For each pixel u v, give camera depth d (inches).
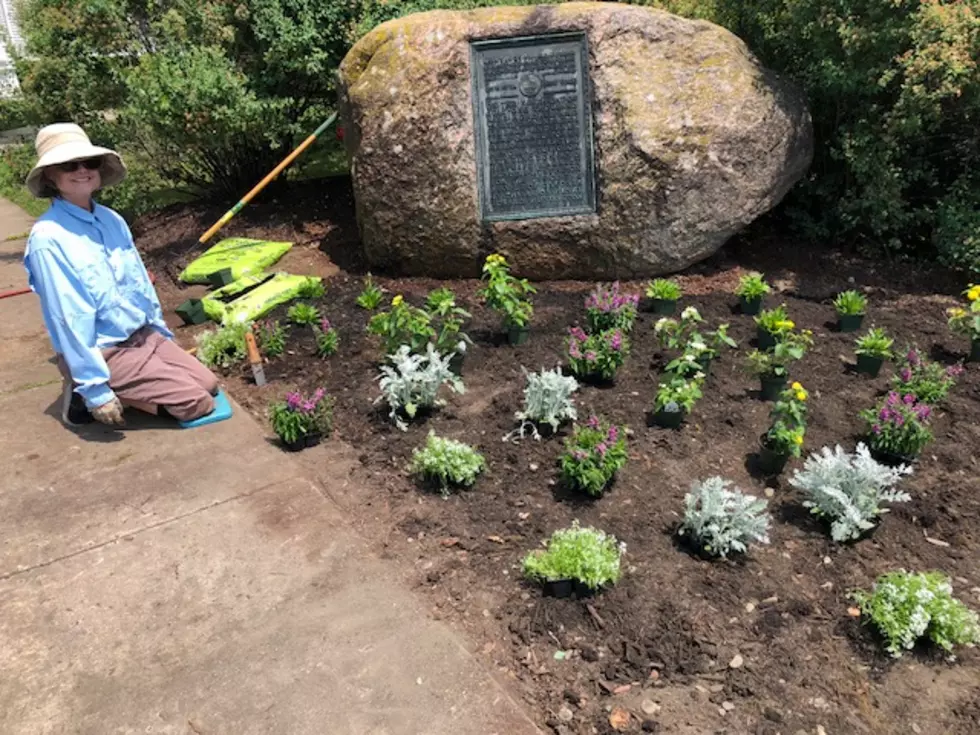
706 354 179.3
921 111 220.7
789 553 127.3
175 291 247.8
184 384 164.7
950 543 130.3
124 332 161.9
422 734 95.2
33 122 355.3
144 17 319.9
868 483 129.8
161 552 128.5
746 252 249.8
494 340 198.7
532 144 221.0
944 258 234.5
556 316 209.2
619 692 102.1
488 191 224.4
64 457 156.7
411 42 220.5
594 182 221.1
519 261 229.3
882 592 112.6
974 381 180.2
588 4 219.8
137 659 107.7
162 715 98.9
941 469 149.7
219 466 152.6
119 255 162.4
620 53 214.8
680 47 218.8
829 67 222.1
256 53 304.0
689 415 165.5
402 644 109.0
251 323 203.3
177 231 295.9
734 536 123.1
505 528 133.2
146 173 333.7
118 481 148.2
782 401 147.2
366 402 173.0
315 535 132.0
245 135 298.8
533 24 215.0
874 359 178.5
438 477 144.6
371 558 126.6
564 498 140.3
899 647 108.5
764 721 98.0
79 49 315.0
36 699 101.7
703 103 216.8
